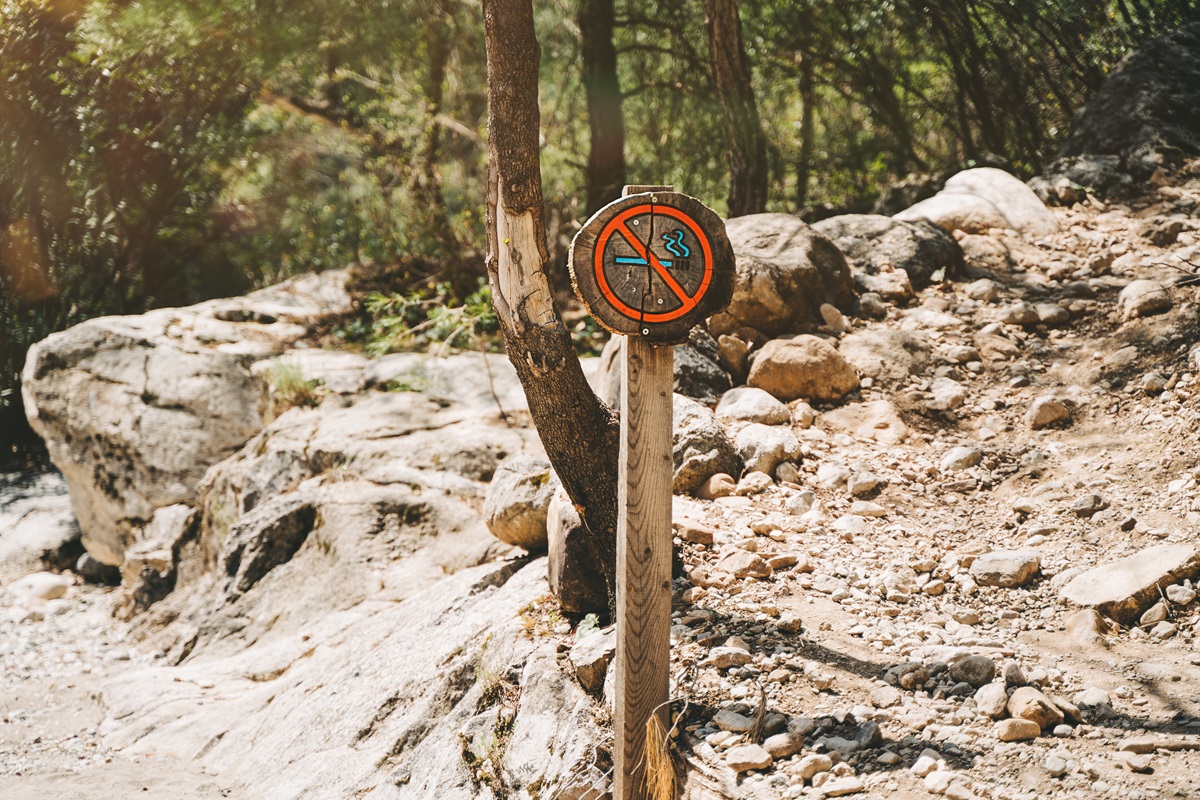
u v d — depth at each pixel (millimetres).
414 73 12961
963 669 3492
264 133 12969
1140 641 3674
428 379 8008
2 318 11203
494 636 4203
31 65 10727
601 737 3441
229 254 13328
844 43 11039
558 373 3920
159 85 11555
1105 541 4273
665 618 3135
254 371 8391
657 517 3107
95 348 8391
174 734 5125
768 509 4727
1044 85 10016
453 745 3820
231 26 11312
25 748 5234
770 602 4016
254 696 5223
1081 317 6145
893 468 5121
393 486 6492
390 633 5023
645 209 3031
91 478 8117
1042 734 3170
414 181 11203
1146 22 9031
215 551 7180
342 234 12195
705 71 11602
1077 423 5266
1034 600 4039
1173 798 2758
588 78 11070
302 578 6238
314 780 4148
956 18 9891
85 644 6918
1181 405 5023
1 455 10883
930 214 7332
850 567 4312
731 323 5988
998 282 6648
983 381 5777
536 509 4926
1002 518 4664
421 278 10344
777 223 6445
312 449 7004
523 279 3893
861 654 3709
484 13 3748
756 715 3369
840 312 6262
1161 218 6875
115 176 11680
